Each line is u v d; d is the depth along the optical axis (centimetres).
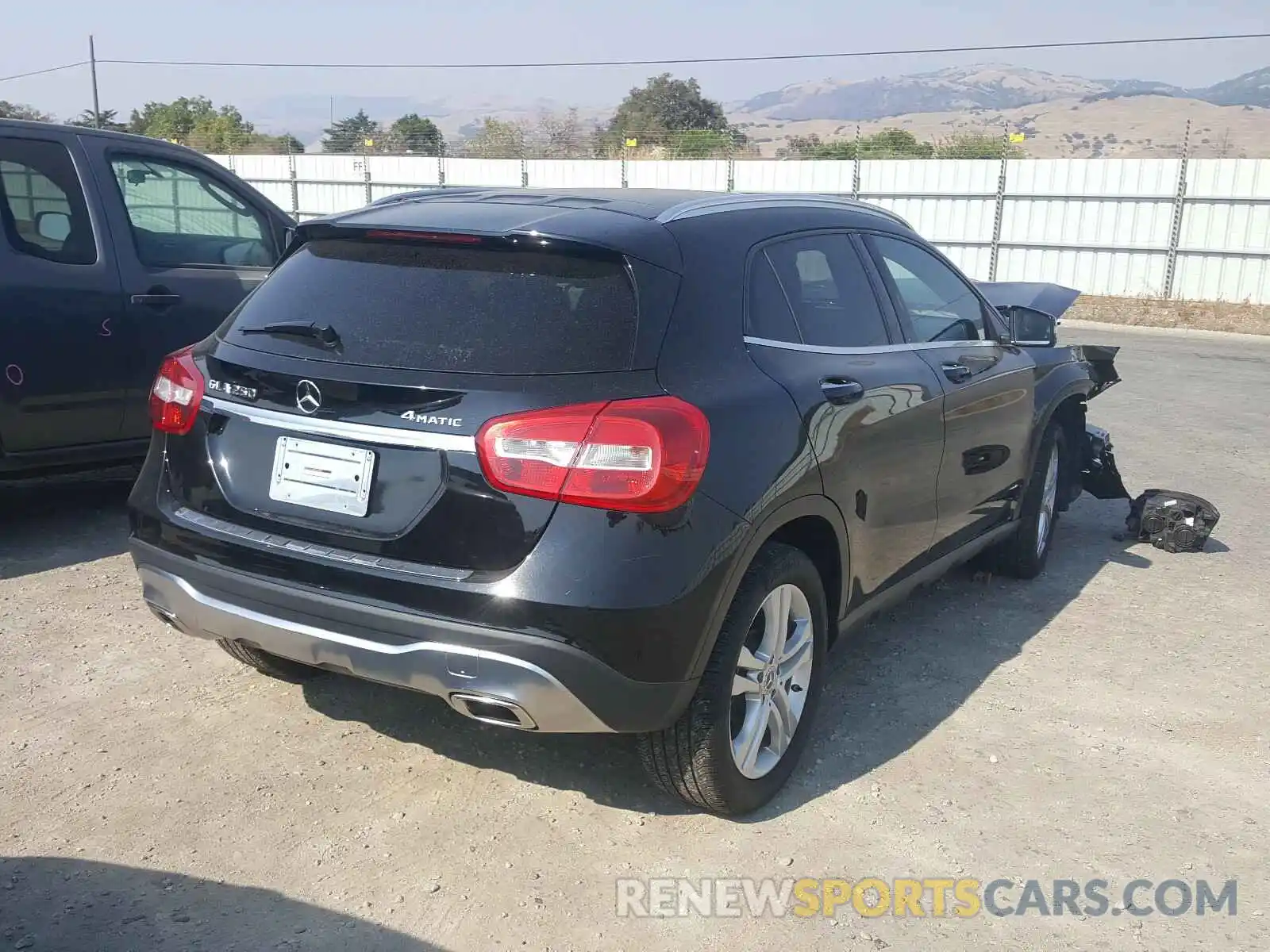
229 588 311
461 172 2917
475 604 277
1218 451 902
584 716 284
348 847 313
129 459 576
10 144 524
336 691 407
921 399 405
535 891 297
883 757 378
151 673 416
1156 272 2252
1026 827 338
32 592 489
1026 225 2353
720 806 327
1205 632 504
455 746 371
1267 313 2100
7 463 528
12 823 318
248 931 276
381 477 292
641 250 310
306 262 339
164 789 338
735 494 299
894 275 432
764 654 330
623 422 279
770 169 2586
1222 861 325
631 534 278
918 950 281
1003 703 423
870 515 376
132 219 563
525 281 306
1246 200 2145
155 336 562
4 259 511
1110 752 388
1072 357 584
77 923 275
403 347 299
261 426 312
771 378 331
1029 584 566
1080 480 625
